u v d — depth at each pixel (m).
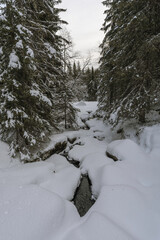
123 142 7.61
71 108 13.20
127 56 8.08
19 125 5.90
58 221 3.75
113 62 8.46
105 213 4.01
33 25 6.95
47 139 8.92
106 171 5.95
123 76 7.86
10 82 5.69
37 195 4.21
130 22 6.70
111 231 3.33
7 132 6.75
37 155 7.16
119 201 4.34
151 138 7.14
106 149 8.83
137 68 7.35
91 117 18.05
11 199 3.89
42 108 7.87
